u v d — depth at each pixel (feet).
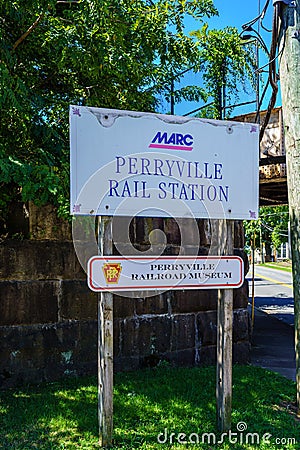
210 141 14.93
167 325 21.57
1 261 18.37
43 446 13.09
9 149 16.92
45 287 19.08
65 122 19.71
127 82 20.62
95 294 20.11
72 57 17.60
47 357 18.93
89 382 18.70
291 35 17.13
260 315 45.73
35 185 14.34
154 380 19.10
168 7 19.39
